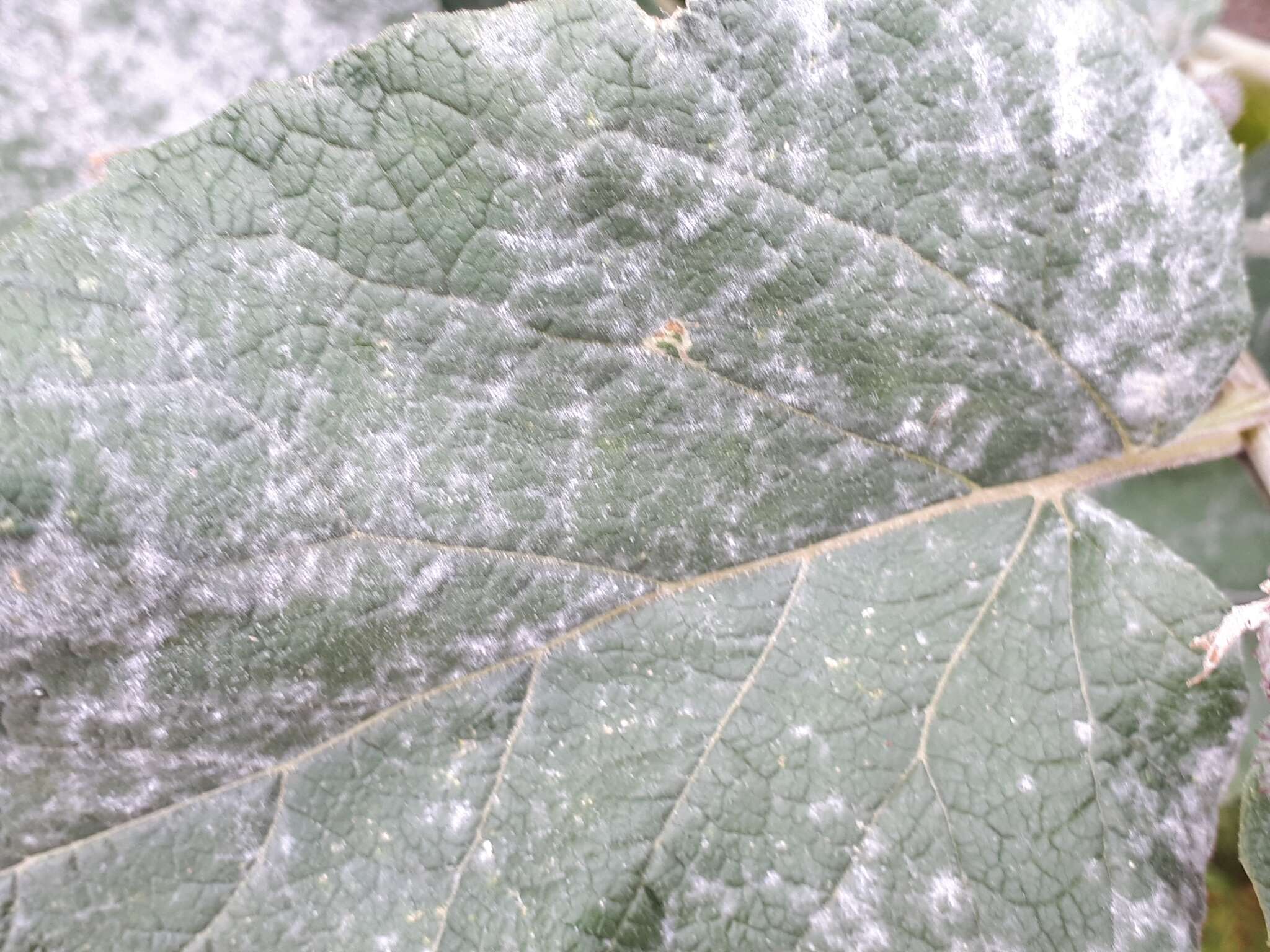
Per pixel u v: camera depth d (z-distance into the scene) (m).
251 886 0.12
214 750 0.12
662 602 0.13
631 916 0.13
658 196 0.12
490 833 0.13
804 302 0.13
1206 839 0.13
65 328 0.11
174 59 0.17
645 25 0.11
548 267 0.12
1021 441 0.14
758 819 0.13
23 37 0.17
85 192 0.11
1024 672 0.13
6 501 0.11
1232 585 0.21
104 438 0.11
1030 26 0.12
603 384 0.12
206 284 0.11
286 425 0.12
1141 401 0.14
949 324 0.13
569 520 0.13
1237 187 0.14
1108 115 0.13
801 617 0.13
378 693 0.13
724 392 0.13
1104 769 0.13
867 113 0.12
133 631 0.12
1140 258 0.13
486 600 0.13
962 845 0.13
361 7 0.18
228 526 0.11
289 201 0.11
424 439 0.12
